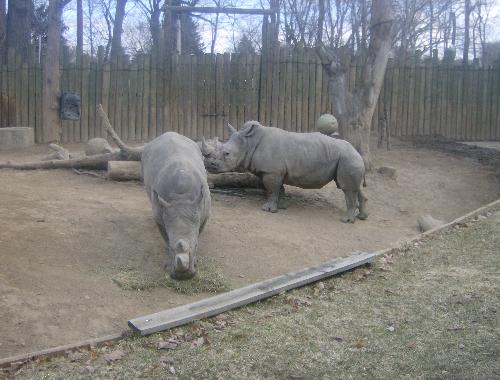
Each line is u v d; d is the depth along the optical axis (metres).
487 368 5.14
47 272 6.91
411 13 32.38
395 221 10.91
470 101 18.86
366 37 28.36
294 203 11.21
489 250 8.61
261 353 5.45
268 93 17.56
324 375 5.09
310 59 17.52
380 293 7.04
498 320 6.12
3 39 19.80
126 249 7.91
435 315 6.32
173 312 6.07
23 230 8.00
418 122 18.59
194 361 5.26
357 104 13.13
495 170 14.61
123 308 6.34
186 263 6.16
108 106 16.92
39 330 5.73
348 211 10.50
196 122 17.44
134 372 5.05
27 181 11.13
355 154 10.36
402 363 5.29
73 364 5.15
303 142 10.36
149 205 9.72
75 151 15.06
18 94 16.67
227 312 6.30
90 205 9.42
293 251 8.52
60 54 16.95
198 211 6.75
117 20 28.39
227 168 10.29
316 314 6.38
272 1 25.52
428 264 8.12
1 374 4.93
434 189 13.05
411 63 18.41
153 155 7.88
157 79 17.08
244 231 9.08
